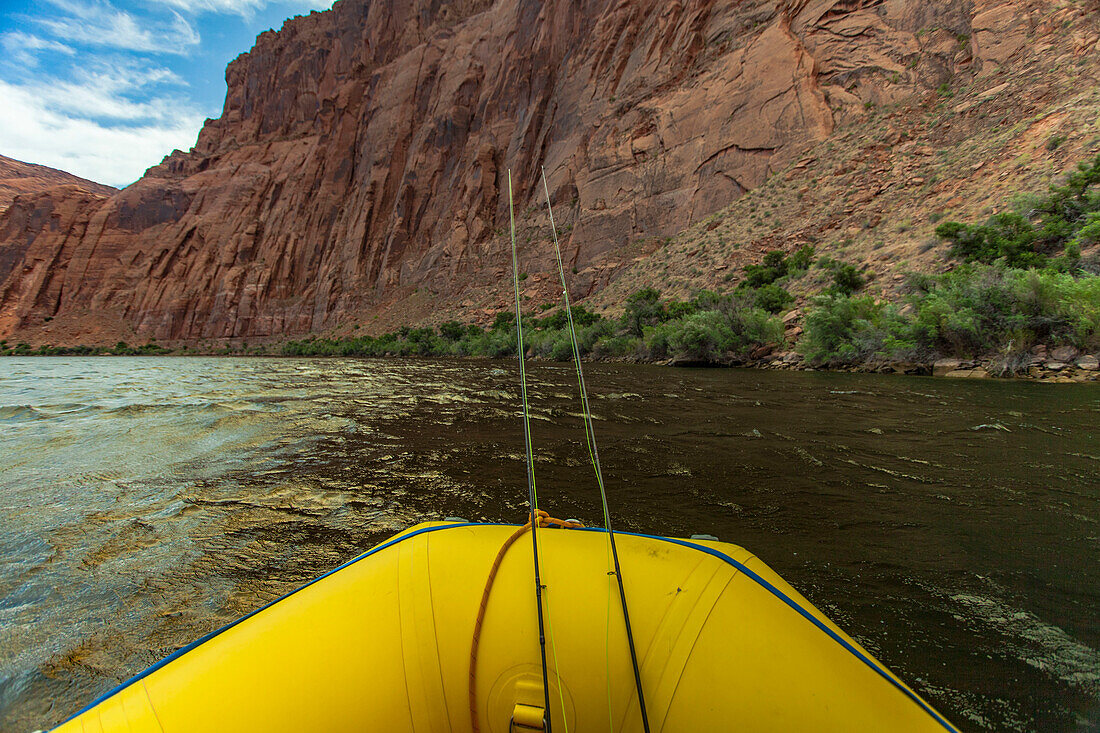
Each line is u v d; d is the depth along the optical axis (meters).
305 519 4.71
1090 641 2.54
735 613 0.97
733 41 62.25
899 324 20.19
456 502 5.14
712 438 8.12
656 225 61.94
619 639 0.95
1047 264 19.39
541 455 7.19
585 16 88.69
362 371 30.80
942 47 44.91
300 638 1.02
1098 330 15.31
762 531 4.18
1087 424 8.39
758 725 0.81
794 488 5.39
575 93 84.19
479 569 1.17
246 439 8.80
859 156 42.19
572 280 64.88
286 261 116.00
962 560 3.56
